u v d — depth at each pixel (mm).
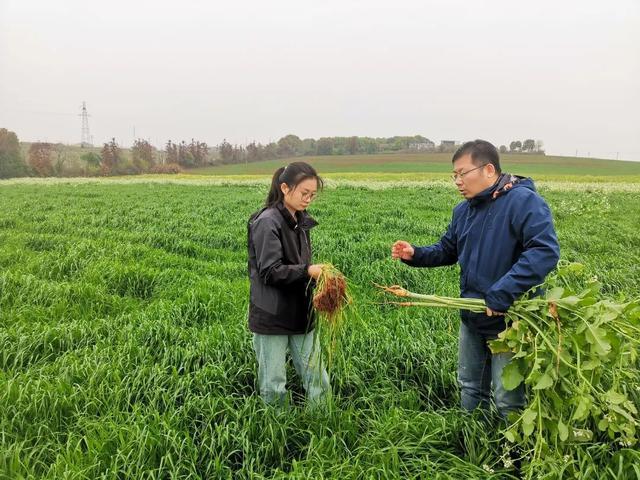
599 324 2398
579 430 2637
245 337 4320
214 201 17641
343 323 3072
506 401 2873
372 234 9844
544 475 2443
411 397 3537
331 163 74250
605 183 32281
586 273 6617
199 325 5086
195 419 3219
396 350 4160
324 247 8312
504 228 2676
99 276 6543
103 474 2623
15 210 14461
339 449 2926
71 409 3379
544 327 2594
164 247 9227
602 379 3268
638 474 2357
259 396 3406
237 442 3020
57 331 4598
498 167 2752
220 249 9359
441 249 3314
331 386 3643
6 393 3402
